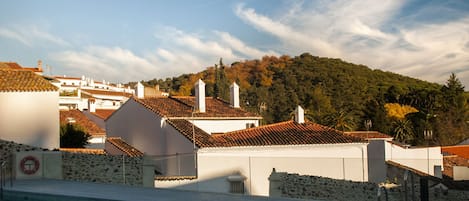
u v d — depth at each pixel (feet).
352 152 105.60
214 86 333.01
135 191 65.72
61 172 82.58
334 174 101.86
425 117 258.37
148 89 166.30
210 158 91.86
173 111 111.24
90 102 214.90
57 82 250.78
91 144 137.80
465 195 72.38
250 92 320.50
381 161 108.88
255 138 100.37
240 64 423.23
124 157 85.61
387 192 71.72
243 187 92.68
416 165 114.93
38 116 85.35
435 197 75.36
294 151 99.76
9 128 82.53
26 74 91.04
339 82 360.07
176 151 99.91
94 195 61.00
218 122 113.70
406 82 432.25
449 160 128.16
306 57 446.60
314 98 287.07
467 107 282.56
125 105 122.42
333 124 244.63
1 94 82.48
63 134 121.60
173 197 58.70
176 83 402.52
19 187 70.54
